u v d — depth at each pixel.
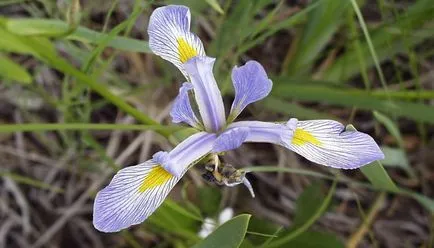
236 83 0.21
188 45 0.22
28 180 0.30
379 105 0.29
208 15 0.33
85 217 0.33
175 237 0.31
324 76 0.33
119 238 0.33
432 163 0.35
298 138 0.21
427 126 0.35
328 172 0.34
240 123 0.21
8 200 0.33
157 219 0.26
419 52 0.35
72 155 0.33
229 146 0.20
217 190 0.32
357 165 0.20
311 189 0.29
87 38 0.23
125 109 0.24
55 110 0.34
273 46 0.36
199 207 0.32
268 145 0.35
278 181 0.34
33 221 0.33
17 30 0.20
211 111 0.21
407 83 0.35
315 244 0.28
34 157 0.33
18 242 0.33
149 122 0.24
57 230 0.33
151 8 0.32
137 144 0.34
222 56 0.29
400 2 0.35
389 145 0.35
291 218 0.34
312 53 0.32
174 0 0.28
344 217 0.34
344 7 0.28
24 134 0.34
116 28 0.23
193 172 0.32
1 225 0.33
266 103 0.32
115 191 0.19
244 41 0.32
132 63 0.35
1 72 0.23
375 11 0.35
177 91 0.34
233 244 0.19
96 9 0.32
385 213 0.34
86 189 0.33
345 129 0.21
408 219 0.34
